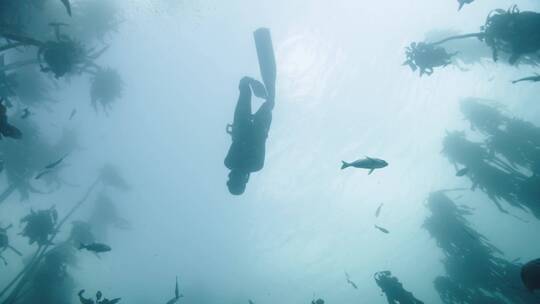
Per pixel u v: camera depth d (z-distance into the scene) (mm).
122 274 19109
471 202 18797
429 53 6695
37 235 10344
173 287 19359
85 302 6418
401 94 18281
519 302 10109
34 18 10828
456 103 17891
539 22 5543
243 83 3412
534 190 9922
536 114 18656
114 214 16281
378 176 18938
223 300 18953
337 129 18516
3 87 8758
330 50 18031
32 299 12438
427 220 12383
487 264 10969
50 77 11773
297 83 17703
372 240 19453
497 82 17797
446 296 11734
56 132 16266
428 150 18516
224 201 19906
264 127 3426
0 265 17438
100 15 12195
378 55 18219
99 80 11266
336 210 19469
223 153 18891
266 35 3393
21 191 12781
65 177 17609
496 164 11516
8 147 12281
